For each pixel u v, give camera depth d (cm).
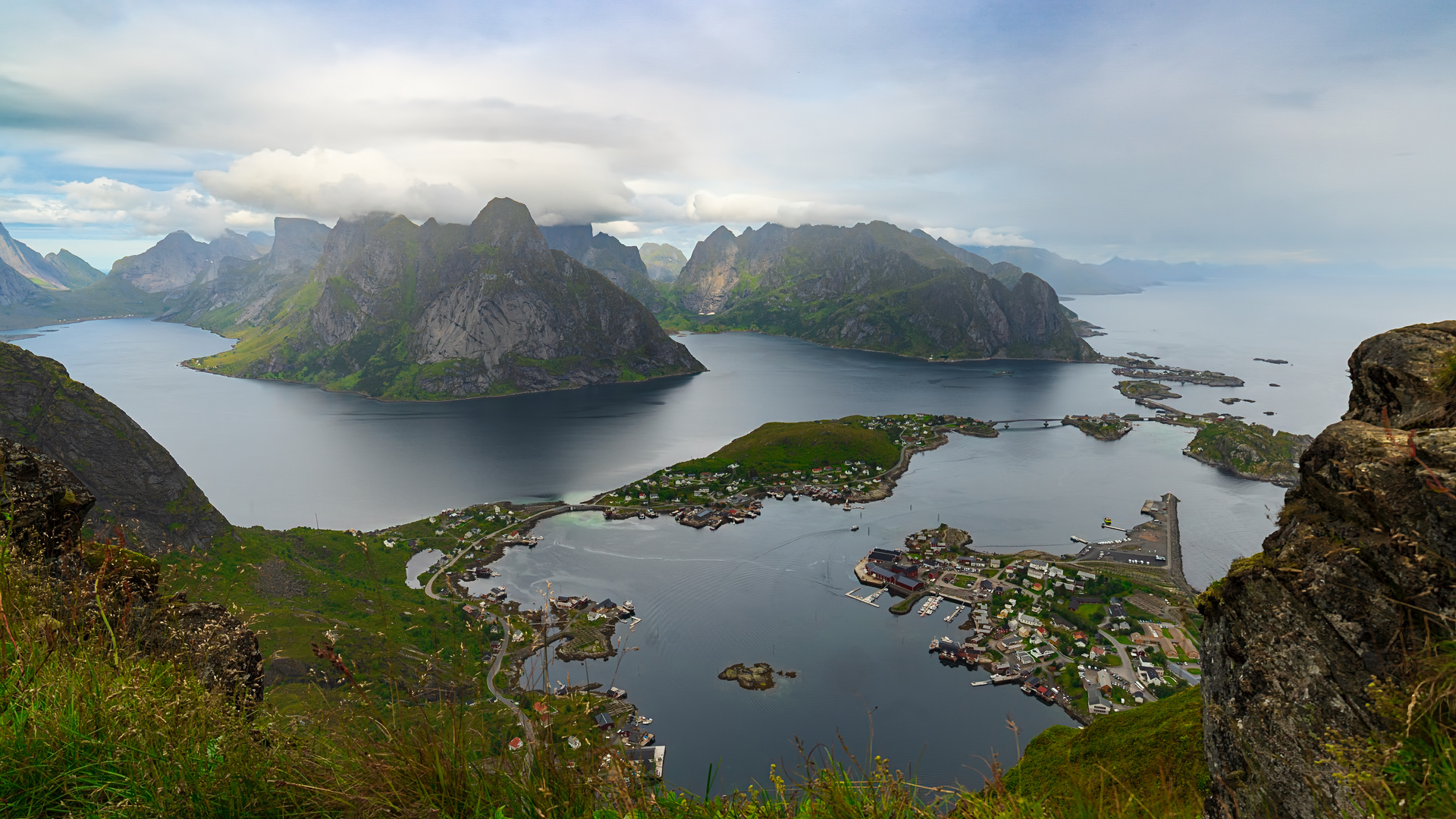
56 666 717
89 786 627
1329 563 918
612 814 688
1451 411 1002
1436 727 647
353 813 653
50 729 662
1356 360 1256
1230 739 1051
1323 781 851
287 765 679
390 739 680
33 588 841
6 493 1017
